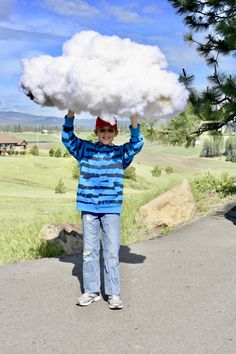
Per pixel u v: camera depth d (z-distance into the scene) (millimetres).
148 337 3777
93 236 4477
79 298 4449
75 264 5953
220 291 4895
